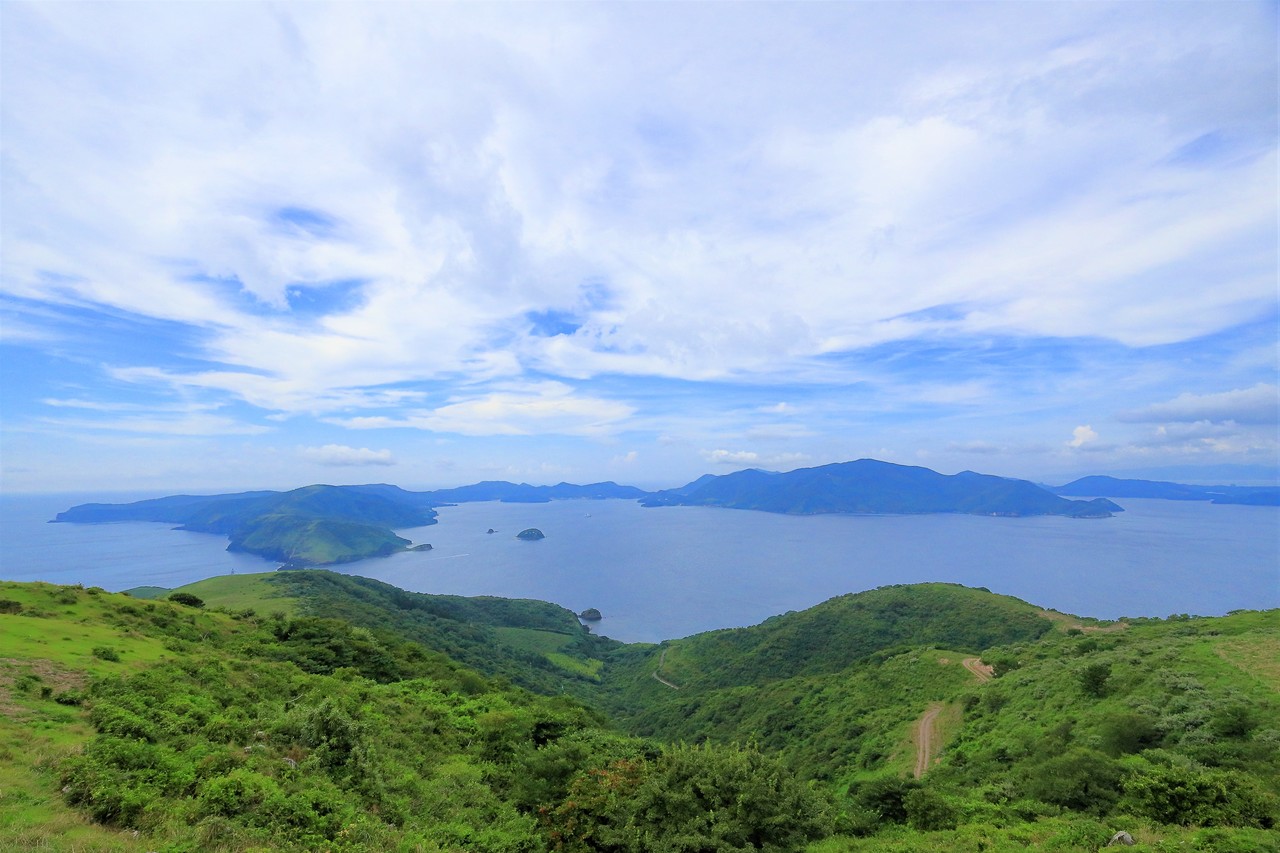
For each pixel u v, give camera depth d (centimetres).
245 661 3844
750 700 9338
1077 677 4641
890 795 2862
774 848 1798
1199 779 2103
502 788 2653
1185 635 5872
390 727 3131
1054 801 2697
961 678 7025
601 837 2044
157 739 1966
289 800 1625
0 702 1997
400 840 1756
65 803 1373
